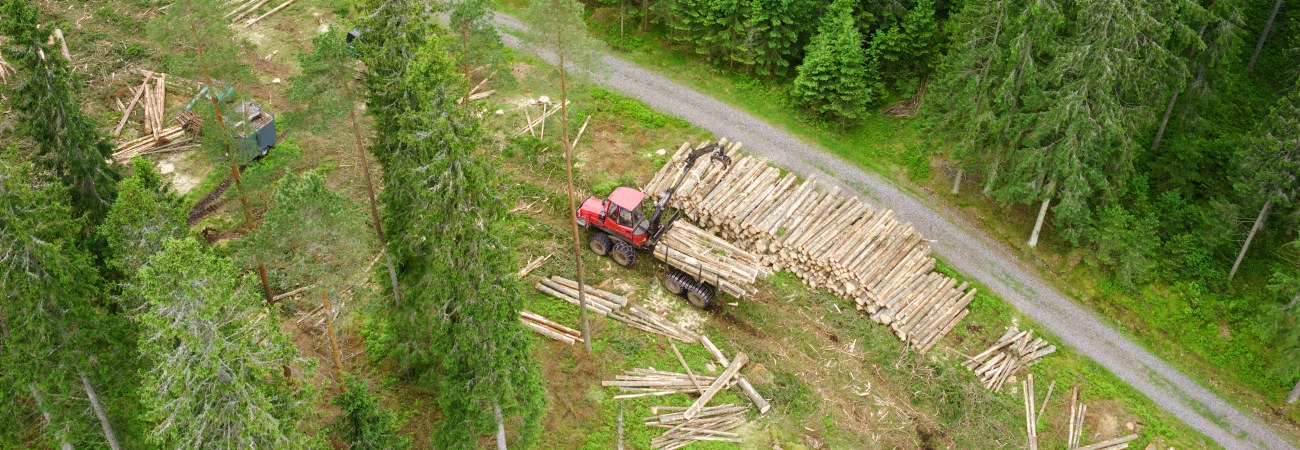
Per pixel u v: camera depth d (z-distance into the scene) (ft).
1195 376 103.76
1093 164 105.60
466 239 65.05
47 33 74.69
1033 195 108.58
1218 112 138.00
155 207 67.15
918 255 112.37
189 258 51.26
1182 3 102.78
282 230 66.39
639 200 107.24
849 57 129.70
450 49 98.68
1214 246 112.37
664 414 91.91
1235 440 96.27
